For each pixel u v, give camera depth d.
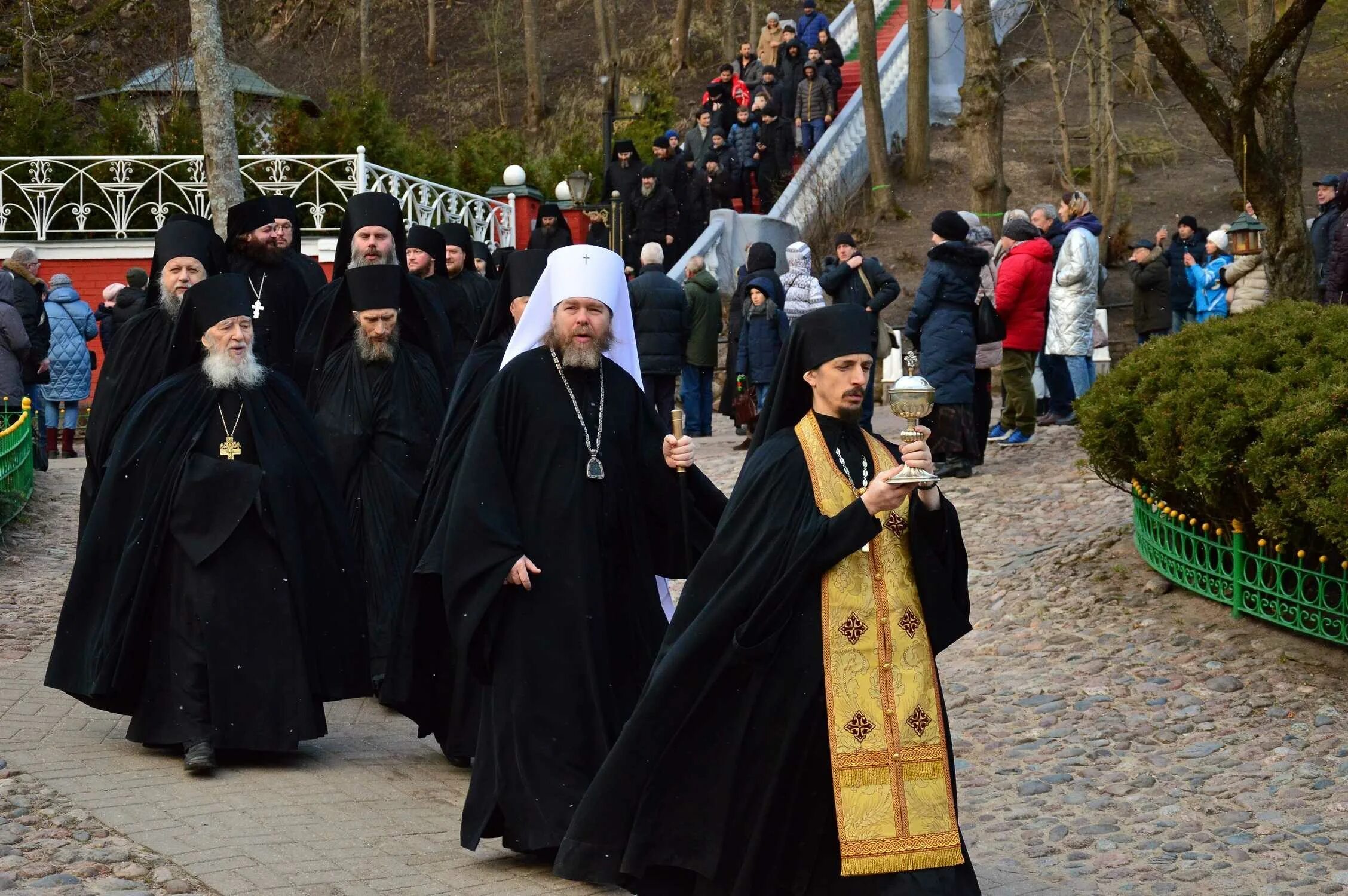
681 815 4.77
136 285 16.39
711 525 6.21
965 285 12.05
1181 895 5.48
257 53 47.47
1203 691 7.59
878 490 4.59
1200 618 8.44
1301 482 7.45
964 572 4.93
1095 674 7.99
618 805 4.81
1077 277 13.85
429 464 7.53
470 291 10.89
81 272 19.73
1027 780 6.82
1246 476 7.86
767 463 4.85
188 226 8.05
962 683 8.15
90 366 17.20
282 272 9.60
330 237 19.36
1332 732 6.97
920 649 4.79
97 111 25.06
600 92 41.47
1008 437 13.55
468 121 44.16
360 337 8.41
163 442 6.90
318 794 6.38
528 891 5.30
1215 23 10.91
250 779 6.53
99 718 7.45
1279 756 6.80
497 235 22.83
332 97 22.92
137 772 6.49
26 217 19.89
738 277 16.48
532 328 6.24
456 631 5.82
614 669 5.95
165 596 6.73
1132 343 20.03
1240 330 8.77
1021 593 9.30
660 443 6.29
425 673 6.88
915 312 12.12
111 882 5.02
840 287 13.12
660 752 4.79
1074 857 5.94
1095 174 24.84
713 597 4.73
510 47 47.16
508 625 5.82
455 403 6.92
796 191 25.70
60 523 12.62
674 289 14.83
